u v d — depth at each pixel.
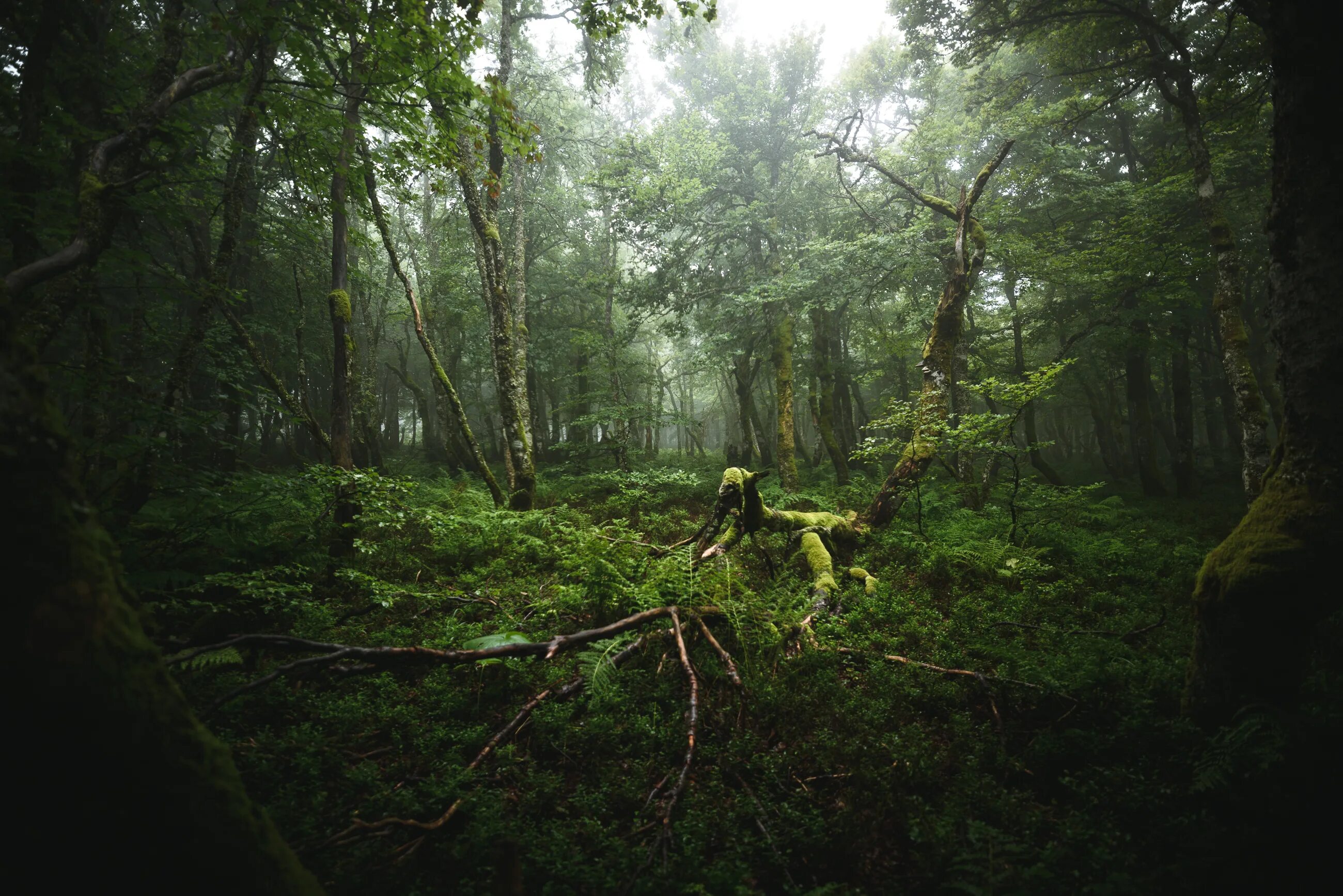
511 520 9.12
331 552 7.64
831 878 2.87
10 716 1.22
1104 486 19.41
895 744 3.76
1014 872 2.60
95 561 1.42
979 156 18.61
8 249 7.18
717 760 3.66
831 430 17.78
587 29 6.72
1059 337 19.53
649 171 16.59
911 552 8.63
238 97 8.20
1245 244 15.91
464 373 24.55
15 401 1.30
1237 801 2.97
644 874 2.70
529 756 3.77
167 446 6.26
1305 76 3.25
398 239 23.11
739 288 17.48
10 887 1.24
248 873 1.54
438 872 2.78
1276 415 19.36
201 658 4.33
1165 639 5.40
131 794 1.36
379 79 6.31
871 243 13.86
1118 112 17.08
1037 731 4.10
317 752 3.63
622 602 5.56
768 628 5.30
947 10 13.89
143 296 8.62
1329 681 4.16
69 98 7.75
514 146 6.50
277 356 16.45
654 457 24.27
